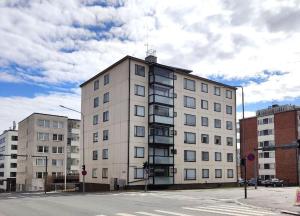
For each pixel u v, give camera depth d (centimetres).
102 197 2802
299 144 2327
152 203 2198
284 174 7619
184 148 5075
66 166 8144
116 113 4778
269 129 8100
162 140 4759
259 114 8638
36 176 7712
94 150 5253
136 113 4609
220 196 2934
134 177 4456
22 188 8500
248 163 8350
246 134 8600
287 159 7600
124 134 4553
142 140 4616
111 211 1709
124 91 4653
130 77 4612
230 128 5844
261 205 2095
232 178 5725
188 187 5012
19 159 8981
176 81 5119
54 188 7375
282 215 1642
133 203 2188
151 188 4559
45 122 7994
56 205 2036
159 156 4697
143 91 4734
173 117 4925
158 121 4697
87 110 5575
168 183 4753
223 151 5653
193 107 5300
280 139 7838
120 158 4578
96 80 5394
